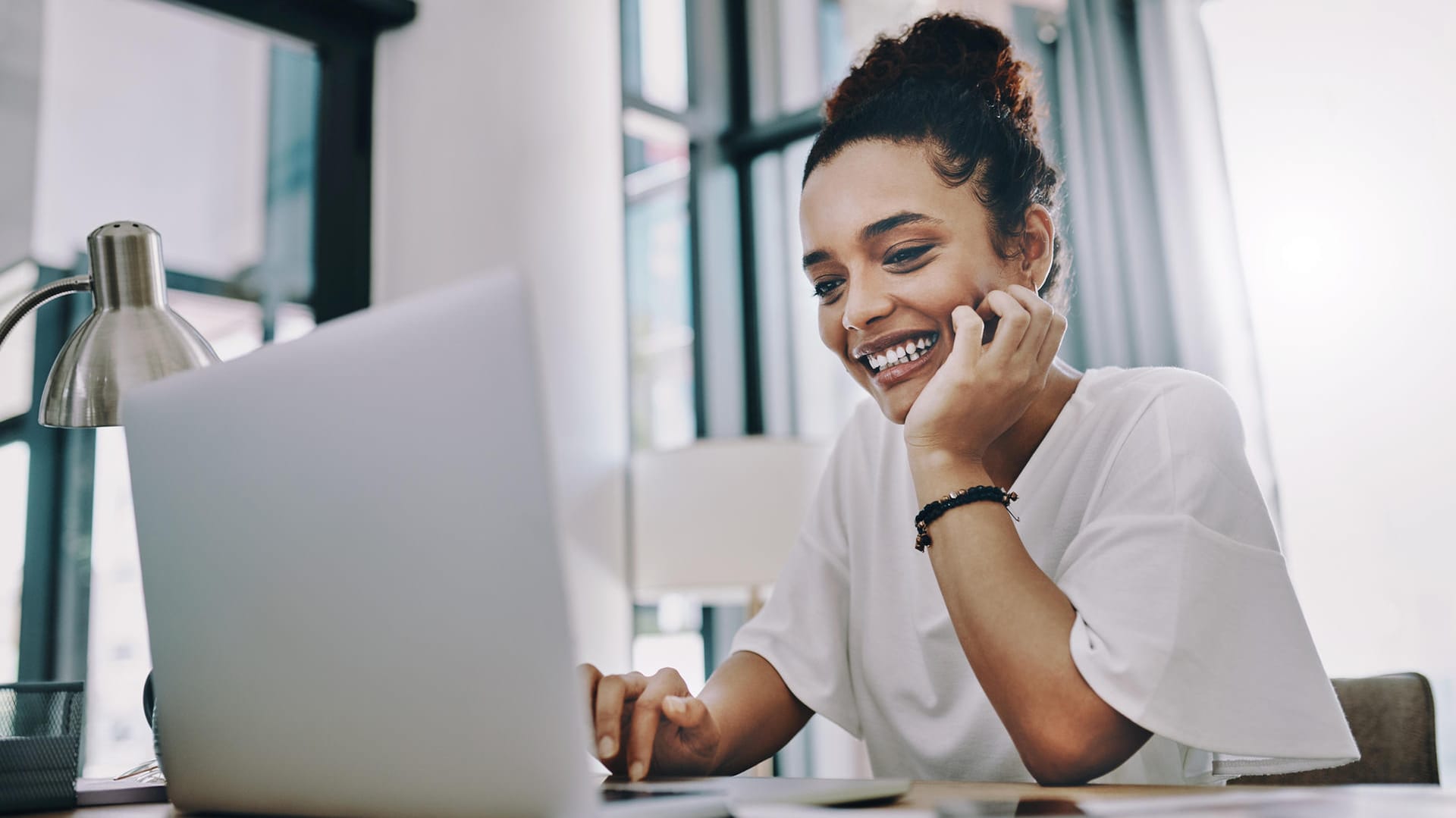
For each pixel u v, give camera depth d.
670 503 2.70
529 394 0.49
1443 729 2.22
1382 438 2.32
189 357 1.06
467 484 0.52
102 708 2.71
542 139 3.13
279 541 0.61
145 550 0.71
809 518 1.24
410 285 3.12
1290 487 2.41
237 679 0.65
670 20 3.58
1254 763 0.95
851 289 1.25
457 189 3.08
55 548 2.73
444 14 3.19
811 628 1.15
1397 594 2.28
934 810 0.60
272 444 0.61
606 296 3.23
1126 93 2.66
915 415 0.91
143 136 3.00
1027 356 0.92
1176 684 0.76
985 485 0.87
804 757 3.03
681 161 3.57
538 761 0.51
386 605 0.55
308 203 3.20
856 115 1.26
